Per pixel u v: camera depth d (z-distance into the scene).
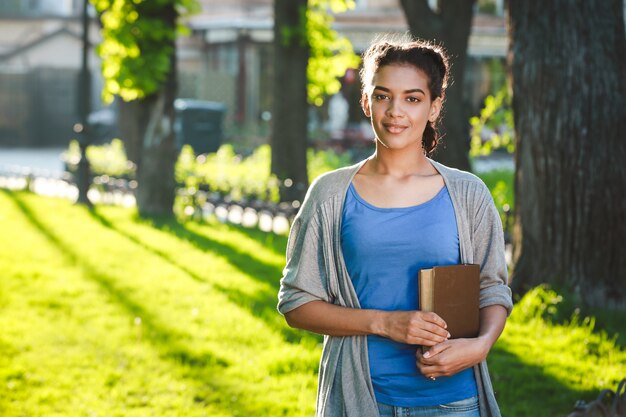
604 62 8.97
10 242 13.83
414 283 3.21
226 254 12.98
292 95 18.56
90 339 8.32
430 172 3.31
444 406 3.21
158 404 6.62
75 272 11.55
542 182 9.12
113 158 24.59
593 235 8.96
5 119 43.41
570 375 7.27
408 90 3.18
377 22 37.19
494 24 36.97
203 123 32.34
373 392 3.22
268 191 17.30
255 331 8.55
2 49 47.88
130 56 15.95
